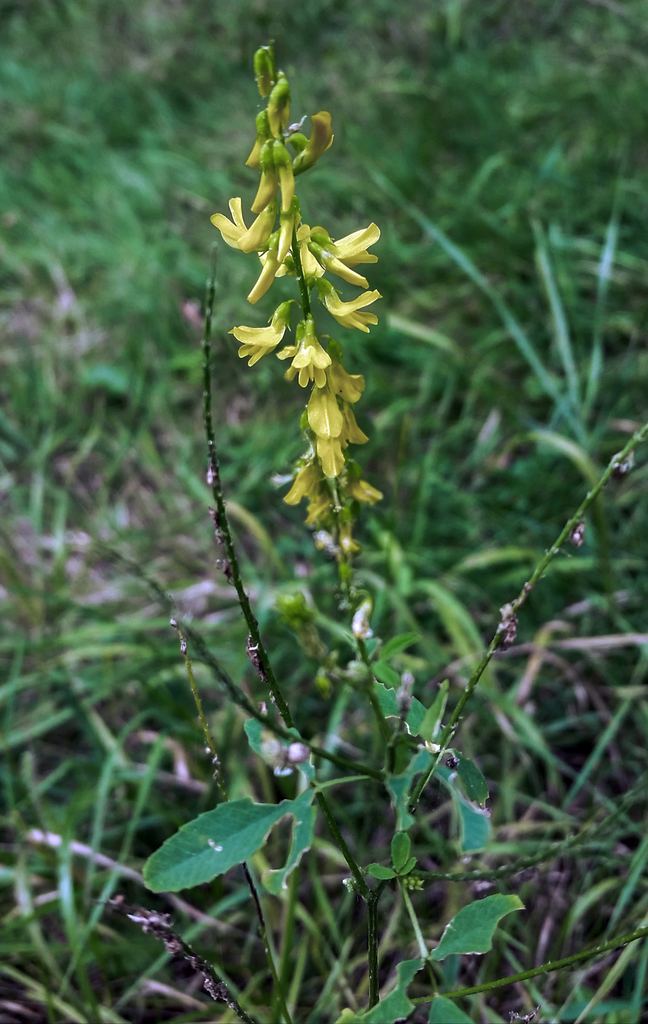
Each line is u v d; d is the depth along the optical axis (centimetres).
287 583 23
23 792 20
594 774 20
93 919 16
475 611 23
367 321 10
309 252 10
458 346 30
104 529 27
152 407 30
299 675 21
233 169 40
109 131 46
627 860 17
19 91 51
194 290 33
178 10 57
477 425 28
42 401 31
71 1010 16
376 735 19
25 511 28
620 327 29
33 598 25
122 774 19
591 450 25
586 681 22
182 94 49
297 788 19
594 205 33
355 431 11
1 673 23
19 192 41
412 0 52
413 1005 9
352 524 11
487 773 20
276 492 27
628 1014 15
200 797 20
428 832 18
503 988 16
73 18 58
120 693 22
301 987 16
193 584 25
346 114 41
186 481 27
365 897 10
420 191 36
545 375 25
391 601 21
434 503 26
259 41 50
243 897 17
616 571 23
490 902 9
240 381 31
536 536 24
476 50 47
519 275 32
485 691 19
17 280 38
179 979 17
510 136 39
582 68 43
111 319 34
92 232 38
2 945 16
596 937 17
